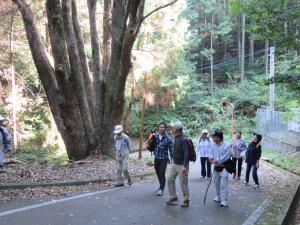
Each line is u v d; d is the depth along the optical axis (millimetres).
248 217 8719
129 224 7926
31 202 9633
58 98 17297
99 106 18562
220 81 50031
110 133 18359
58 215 8430
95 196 10594
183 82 36844
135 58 21547
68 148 18062
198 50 51375
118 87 18031
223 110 41438
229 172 9977
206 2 45688
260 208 9688
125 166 12297
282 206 9836
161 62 23062
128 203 9805
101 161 16938
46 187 11641
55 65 16984
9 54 22969
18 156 19250
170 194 9828
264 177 16109
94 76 18938
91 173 13992
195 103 41812
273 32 10570
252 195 11805
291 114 18750
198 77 47812
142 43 25781
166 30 30000
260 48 55312
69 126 17547
